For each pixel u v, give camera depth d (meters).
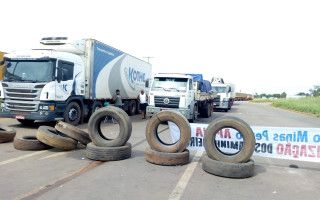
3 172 4.92
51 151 6.69
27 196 3.89
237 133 5.97
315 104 29.80
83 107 11.52
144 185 4.49
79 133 6.85
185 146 5.91
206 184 4.67
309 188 4.63
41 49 10.12
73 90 10.66
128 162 5.91
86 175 4.90
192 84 13.38
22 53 9.77
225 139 6.08
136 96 17.73
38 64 9.55
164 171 5.33
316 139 5.66
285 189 4.55
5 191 4.05
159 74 13.23
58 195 3.95
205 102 17.17
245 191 4.40
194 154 6.96
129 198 3.93
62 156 6.23
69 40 11.09
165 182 4.68
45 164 5.53
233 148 6.03
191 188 4.44
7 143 7.40
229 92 25.45
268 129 6.00
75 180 4.62
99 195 4.00
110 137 8.79
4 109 9.69
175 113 5.91
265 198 4.13
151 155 5.85
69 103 10.55
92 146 6.03
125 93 15.88
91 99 11.93
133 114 17.64
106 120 12.66
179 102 12.46
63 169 5.23
